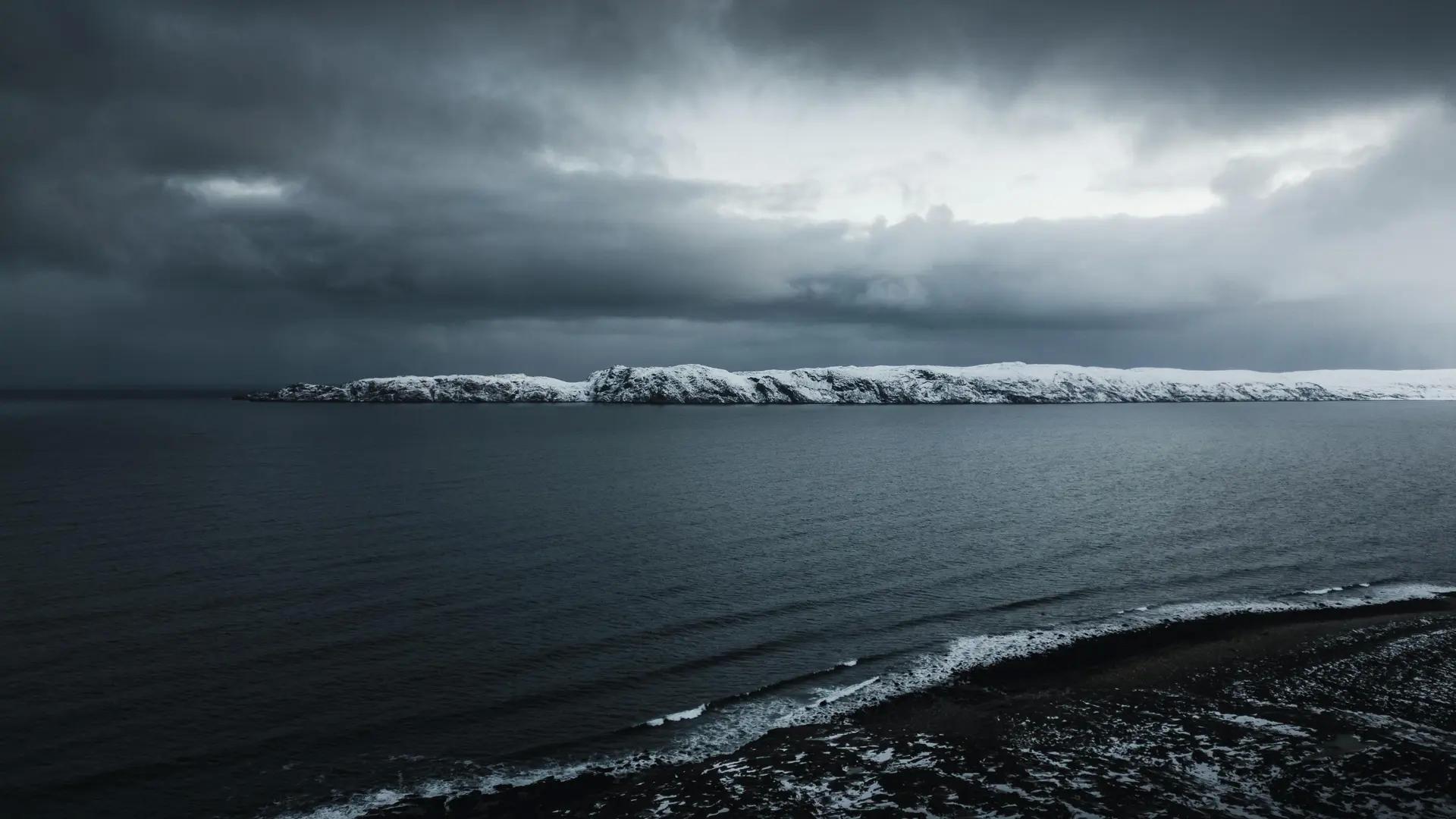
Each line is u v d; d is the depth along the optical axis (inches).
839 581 1988.2
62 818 956.6
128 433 7755.9
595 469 4606.3
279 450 5792.3
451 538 2512.3
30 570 2079.2
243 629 1624.0
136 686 1332.4
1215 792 944.3
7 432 7824.8
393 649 1510.8
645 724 1195.3
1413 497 3262.8
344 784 1030.4
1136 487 3745.1
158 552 2297.0
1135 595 1841.8
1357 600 1765.5
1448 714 1154.0
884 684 1327.5
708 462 5083.7
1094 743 1085.8
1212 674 1326.3
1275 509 3016.7
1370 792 934.4
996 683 1320.1
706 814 930.1
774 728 1173.1
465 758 1096.2
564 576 2037.4
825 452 5851.4
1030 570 2082.9
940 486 3843.5
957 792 960.9
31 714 1228.5
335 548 2359.7
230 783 1034.1
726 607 1766.7
